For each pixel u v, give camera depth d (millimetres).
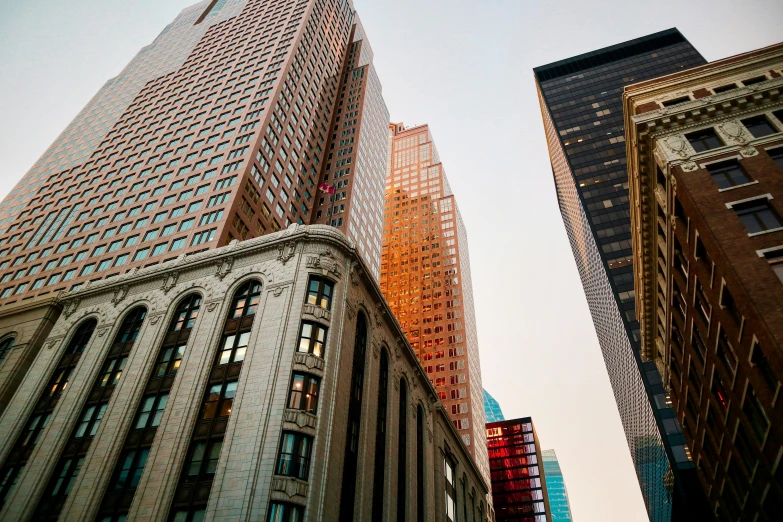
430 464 51406
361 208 102875
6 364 44844
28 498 33500
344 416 35188
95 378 40188
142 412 36031
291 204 84812
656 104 42000
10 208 94000
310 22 115625
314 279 39562
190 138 86375
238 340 37188
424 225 171875
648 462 95125
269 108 84938
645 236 44688
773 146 33406
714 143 36156
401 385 50125
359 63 142625
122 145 94250
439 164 193875
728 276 28562
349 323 39500
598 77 159625
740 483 36500
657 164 38719
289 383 32750
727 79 40875
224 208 66812
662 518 94750
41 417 39594
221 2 145250
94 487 32250
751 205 30953
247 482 28547
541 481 130375
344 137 114438
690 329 39469
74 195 87750
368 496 35500
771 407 26797
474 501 66062
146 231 70688
